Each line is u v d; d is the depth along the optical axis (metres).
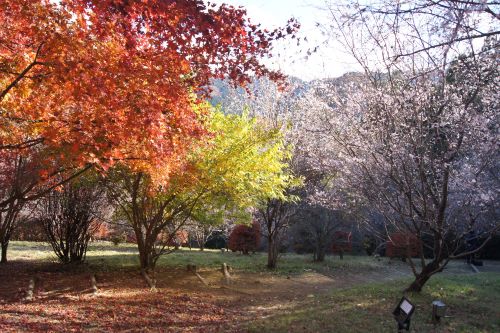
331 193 13.55
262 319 7.67
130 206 12.81
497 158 8.14
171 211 13.58
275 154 12.05
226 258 18.44
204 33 5.23
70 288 10.03
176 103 6.23
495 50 6.03
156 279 11.91
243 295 10.59
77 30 5.44
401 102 8.40
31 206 13.80
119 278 11.60
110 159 6.16
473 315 7.71
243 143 11.24
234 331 6.82
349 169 10.13
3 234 13.85
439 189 9.12
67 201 13.50
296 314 7.89
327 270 16.27
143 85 5.89
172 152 7.10
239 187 11.58
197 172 10.76
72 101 6.14
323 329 6.75
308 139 15.68
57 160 7.77
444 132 8.50
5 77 6.03
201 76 6.42
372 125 9.18
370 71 8.61
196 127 6.98
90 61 5.35
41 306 8.02
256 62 6.27
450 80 8.75
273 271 15.19
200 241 23.44
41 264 13.83
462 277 12.63
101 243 22.39
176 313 8.18
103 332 6.56
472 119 7.87
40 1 5.25
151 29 5.47
